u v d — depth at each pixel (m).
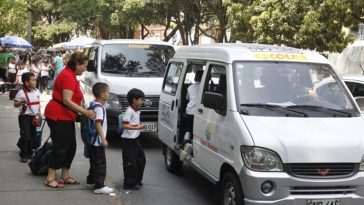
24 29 36.81
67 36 48.91
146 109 9.95
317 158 5.01
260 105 5.76
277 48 6.78
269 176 4.95
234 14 17.55
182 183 7.62
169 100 8.12
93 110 6.42
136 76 10.45
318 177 5.02
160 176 8.04
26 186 6.74
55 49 37.88
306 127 5.38
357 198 5.06
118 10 24.91
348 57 21.66
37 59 28.47
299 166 5.01
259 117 5.54
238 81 5.96
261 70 6.14
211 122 6.14
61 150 6.61
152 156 9.62
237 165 5.25
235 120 5.50
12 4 30.33
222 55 6.44
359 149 5.16
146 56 11.11
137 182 7.16
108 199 6.33
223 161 5.66
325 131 5.33
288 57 6.43
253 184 4.97
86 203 6.12
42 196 6.34
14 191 6.50
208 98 5.82
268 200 4.96
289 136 5.14
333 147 5.09
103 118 6.46
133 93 6.91
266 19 16.17
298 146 5.04
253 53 6.37
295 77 6.21
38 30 44.50
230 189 5.52
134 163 7.03
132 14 23.92
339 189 5.05
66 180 6.95
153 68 10.88
